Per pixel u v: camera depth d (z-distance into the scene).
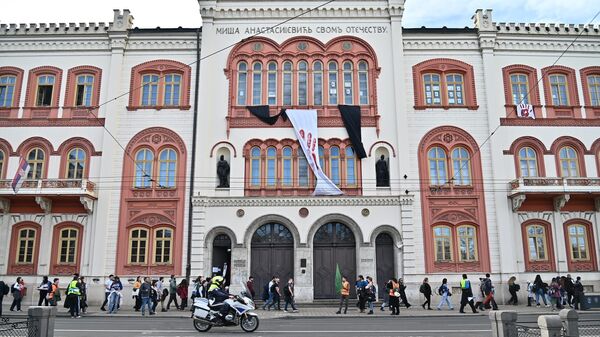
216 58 33.34
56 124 32.62
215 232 30.86
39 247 30.83
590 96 33.72
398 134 31.98
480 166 32.19
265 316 24.09
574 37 34.25
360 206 31.20
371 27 33.88
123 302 30.14
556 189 30.61
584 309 26.75
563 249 30.97
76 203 31.41
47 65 33.59
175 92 33.38
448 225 31.47
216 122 32.47
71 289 24.38
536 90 33.47
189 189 31.52
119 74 33.19
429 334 16.80
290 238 31.31
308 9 33.91
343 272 30.92
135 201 31.56
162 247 31.03
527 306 29.25
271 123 32.44
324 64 33.41
